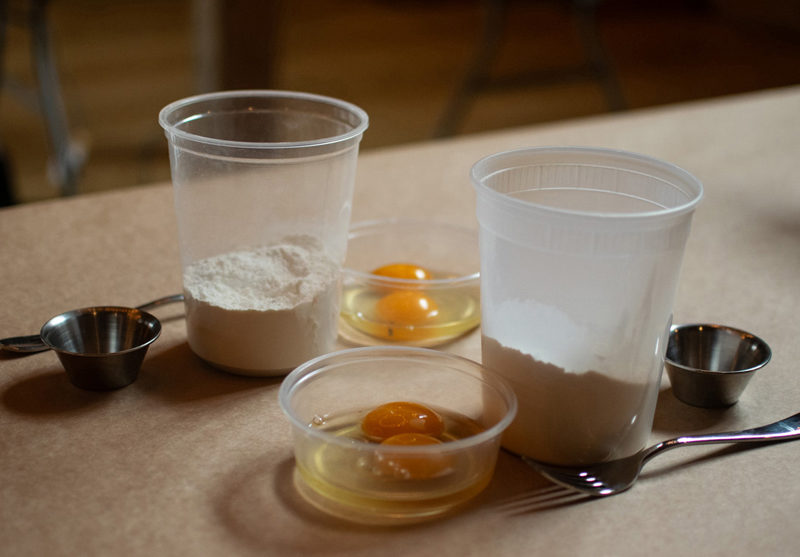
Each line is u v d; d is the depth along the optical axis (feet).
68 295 3.02
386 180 3.85
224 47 7.80
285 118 2.85
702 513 2.39
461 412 2.60
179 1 14.48
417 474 2.35
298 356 2.72
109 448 2.50
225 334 2.68
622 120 4.65
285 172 2.69
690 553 2.30
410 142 9.68
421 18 14.28
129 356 2.65
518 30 13.74
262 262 2.74
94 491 2.39
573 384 2.41
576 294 2.35
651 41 13.28
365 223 3.29
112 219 3.48
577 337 2.38
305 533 2.32
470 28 13.87
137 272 3.17
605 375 2.40
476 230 3.26
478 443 2.36
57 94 7.36
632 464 2.48
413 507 2.35
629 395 2.43
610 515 2.38
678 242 2.36
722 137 4.41
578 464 2.48
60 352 2.63
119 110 10.10
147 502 2.37
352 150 2.70
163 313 2.99
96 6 13.93
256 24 7.72
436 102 10.87
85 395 2.66
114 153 9.00
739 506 2.41
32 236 3.33
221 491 2.41
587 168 2.58
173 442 2.53
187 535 2.31
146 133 9.53
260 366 2.71
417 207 3.63
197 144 2.63
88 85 10.77
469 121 10.30
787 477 2.49
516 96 11.16
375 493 2.35
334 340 2.80
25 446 2.50
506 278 2.41
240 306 2.65
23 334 2.85
